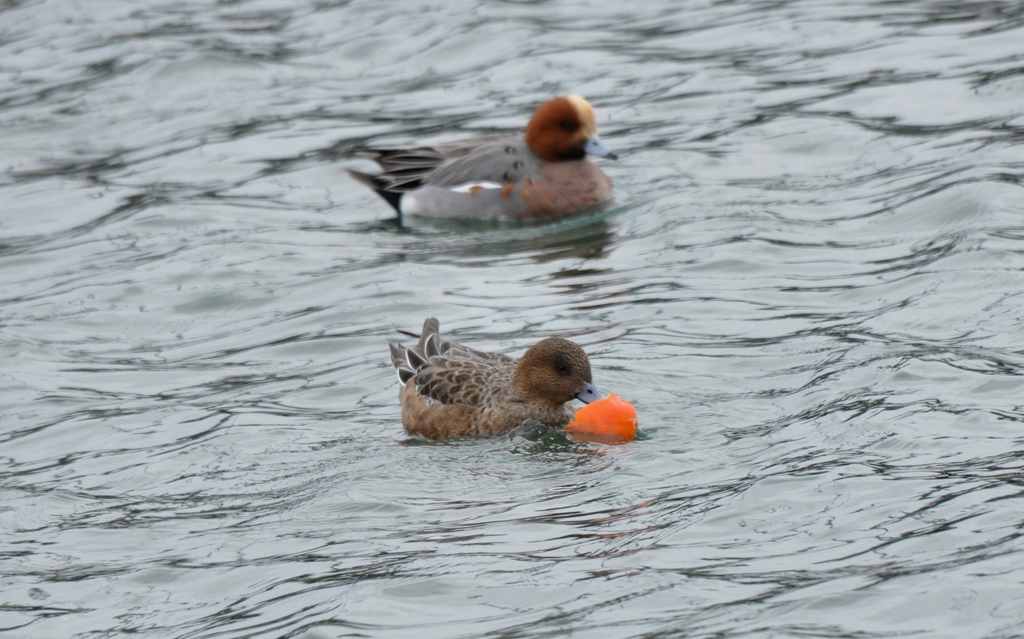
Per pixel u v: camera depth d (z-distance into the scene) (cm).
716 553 952
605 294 1622
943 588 862
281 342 1551
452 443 1245
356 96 2594
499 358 1366
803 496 1027
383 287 1708
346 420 1318
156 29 3016
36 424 1346
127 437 1298
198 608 952
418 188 2098
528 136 2084
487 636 859
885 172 1959
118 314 1691
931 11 2727
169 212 2075
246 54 2822
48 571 1030
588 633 852
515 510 1071
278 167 2288
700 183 2025
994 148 1962
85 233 2028
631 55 2662
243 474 1195
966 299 1439
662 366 1363
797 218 1823
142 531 1089
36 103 2652
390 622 888
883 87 2325
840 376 1277
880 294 1505
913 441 1112
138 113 2588
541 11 2981
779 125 2216
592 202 2014
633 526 1014
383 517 1077
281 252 1888
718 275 1642
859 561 914
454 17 2941
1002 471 1032
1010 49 2423
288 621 905
